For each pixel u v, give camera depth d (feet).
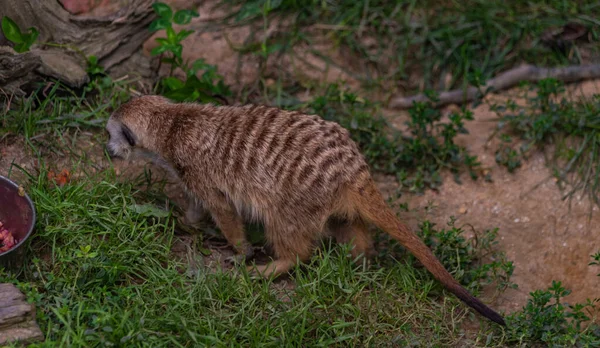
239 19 7.99
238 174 6.96
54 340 6.44
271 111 7.05
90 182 7.05
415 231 7.34
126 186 7.09
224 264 7.05
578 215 7.46
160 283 6.75
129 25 7.61
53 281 6.64
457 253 7.07
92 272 6.70
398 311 6.88
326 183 6.91
